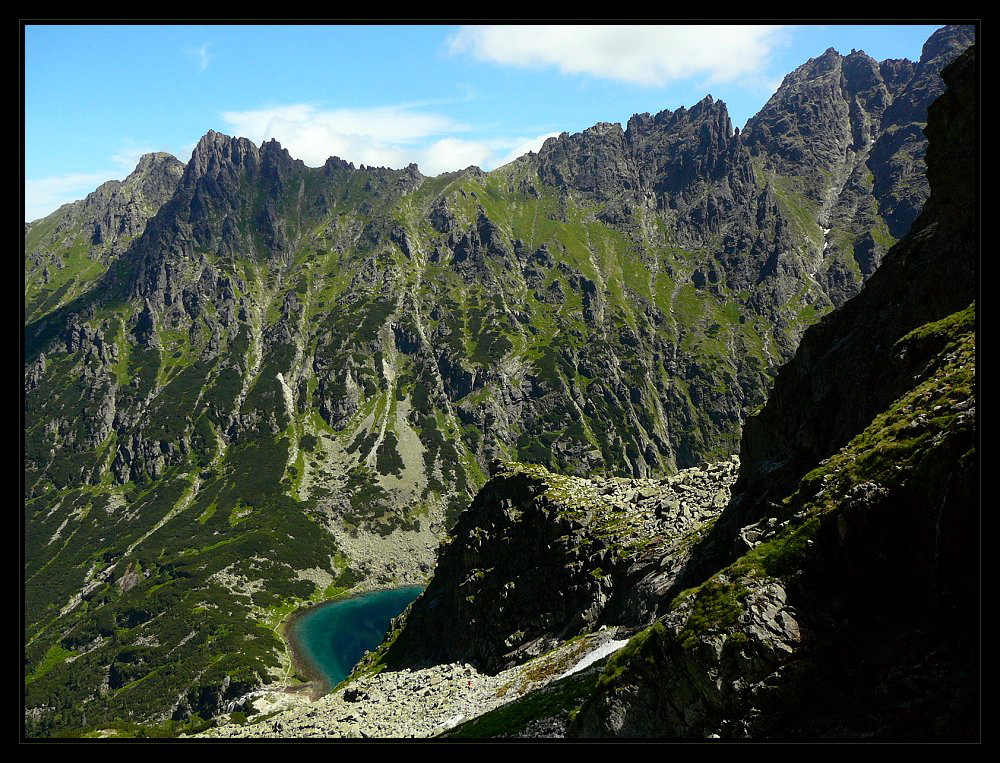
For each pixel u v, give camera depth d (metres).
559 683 59.44
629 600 69.38
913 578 29.52
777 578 32.94
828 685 29.91
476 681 77.38
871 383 48.06
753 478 60.19
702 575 59.41
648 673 35.72
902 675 27.72
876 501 31.22
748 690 31.31
